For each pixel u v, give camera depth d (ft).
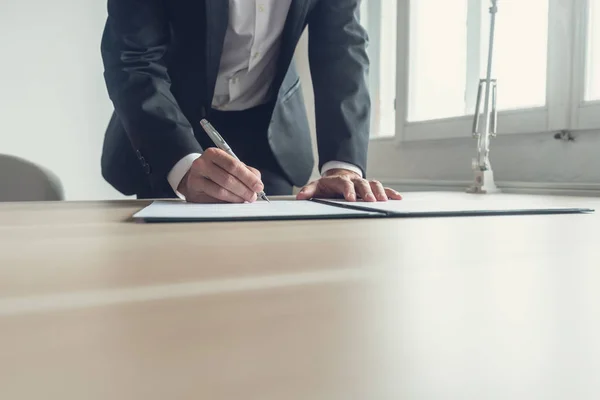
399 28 6.05
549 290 0.60
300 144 4.09
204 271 0.73
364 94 3.48
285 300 0.54
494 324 0.45
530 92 4.91
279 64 3.66
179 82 3.51
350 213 1.73
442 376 0.32
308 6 3.45
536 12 4.81
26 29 6.53
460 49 5.72
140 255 0.90
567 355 0.36
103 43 3.21
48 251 0.95
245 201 2.41
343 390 0.29
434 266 0.78
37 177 4.26
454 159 5.32
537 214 1.84
